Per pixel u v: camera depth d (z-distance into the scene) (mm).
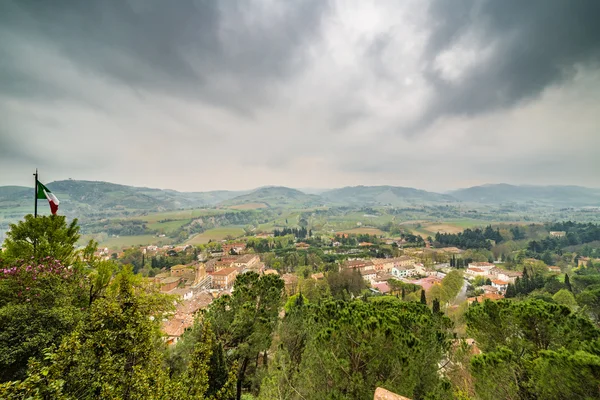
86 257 21906
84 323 11852
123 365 10031
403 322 17531
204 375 12172
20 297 13469
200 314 22531
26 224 19594
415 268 126562
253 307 21891
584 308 41938
